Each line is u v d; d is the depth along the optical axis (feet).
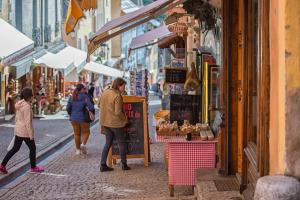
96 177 31.42
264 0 13.48
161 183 28.76
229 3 22.72
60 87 128.06
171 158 23.86
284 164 11.89
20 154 42.75
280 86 12.19
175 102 31.78
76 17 36.47
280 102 12.19
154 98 184.65
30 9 103.09
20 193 27.25
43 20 112.16
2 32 58.23
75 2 35.88
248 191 17.10
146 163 35.29
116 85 33.68
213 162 23.82
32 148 33.63
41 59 93.66
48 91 106.01
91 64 137.08
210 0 32.40
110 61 189.37
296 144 11.80
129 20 31.73
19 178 33.24
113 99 33.04
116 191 26.96
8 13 93.61
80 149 41.98
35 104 87.10
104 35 35.94
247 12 18.20
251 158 16.20
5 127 69.36
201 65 36.27
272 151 12.97
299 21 11.77
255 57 17.56
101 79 182.19
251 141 17.78
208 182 21.27
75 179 30.96
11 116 81.92
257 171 14.37
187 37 56.59
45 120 83.05
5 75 85.05
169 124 26.32
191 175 23.84
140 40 56.18
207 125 26.73
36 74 104.58
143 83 54.80
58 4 123.85
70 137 59.00
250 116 17.89
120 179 30.48
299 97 11.79
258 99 14.19
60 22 125.39
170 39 57.21
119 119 33.42
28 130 33.19
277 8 12.45
